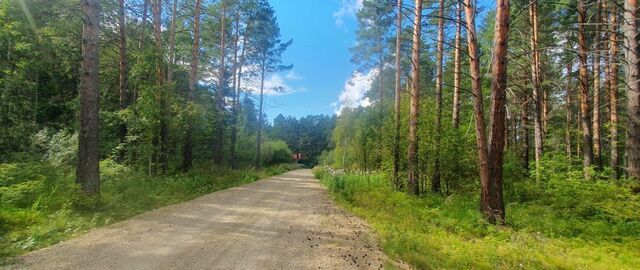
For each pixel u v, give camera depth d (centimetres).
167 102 1608
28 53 1462
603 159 2394
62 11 1211
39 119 1806
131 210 857
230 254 541
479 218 852
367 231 784
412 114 1417
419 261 536
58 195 805
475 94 916
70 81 1952
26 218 653
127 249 538
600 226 797
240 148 3697
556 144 2241
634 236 725
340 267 505
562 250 636
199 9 1989
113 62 1897
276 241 638
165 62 1673
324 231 754
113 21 1578
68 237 590
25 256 479
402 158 1582
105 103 1906
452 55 1911
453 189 1355
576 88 1962
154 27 1753
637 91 909
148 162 1557
